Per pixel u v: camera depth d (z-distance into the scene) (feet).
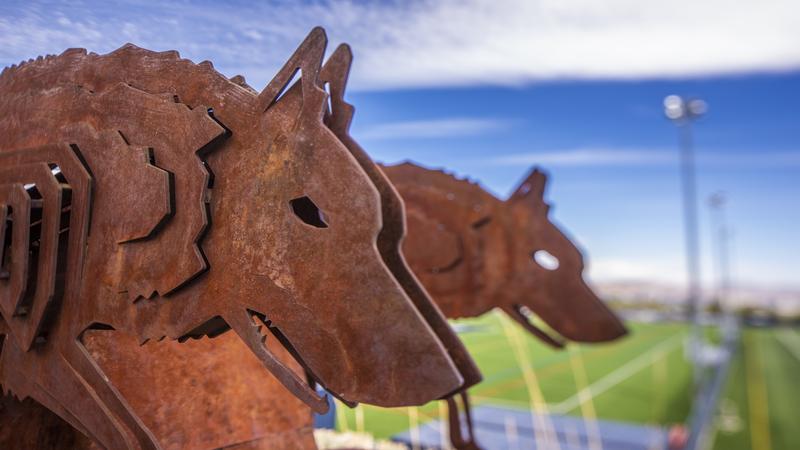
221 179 4.56
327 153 4.20
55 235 5.10
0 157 5.69
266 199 4.36
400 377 3.98
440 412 13.71
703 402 33.68
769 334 89.61
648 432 20.93
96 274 4.99
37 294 5.17
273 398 7.41
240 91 4.60
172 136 4.69
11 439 6.09
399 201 4.66
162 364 6.36
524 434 15.34
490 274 11.28
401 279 4.78
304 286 4.18
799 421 35.76
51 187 5.16
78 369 5.07
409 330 3.98
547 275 11.48
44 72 5.67
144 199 4.67
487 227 11.41
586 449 16.49
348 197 4.12
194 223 4.49
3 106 5.91
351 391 4.09
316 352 4.17
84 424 5.04
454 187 11.37
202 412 6.65
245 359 7.23
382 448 11.60
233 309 4.40
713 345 63.00
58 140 5.35
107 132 5.00
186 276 4.50
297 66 4.39
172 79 4.90
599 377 30.71
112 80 5.20
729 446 30.30
